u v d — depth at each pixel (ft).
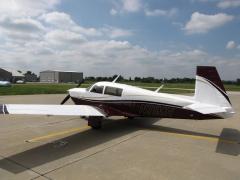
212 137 23.11
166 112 24.39
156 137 22.47
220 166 15.37
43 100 51.11
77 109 23.65
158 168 14.78
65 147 18.70
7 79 234.58
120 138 21.75
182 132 24.99
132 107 26.11
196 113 22.84
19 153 17.06
